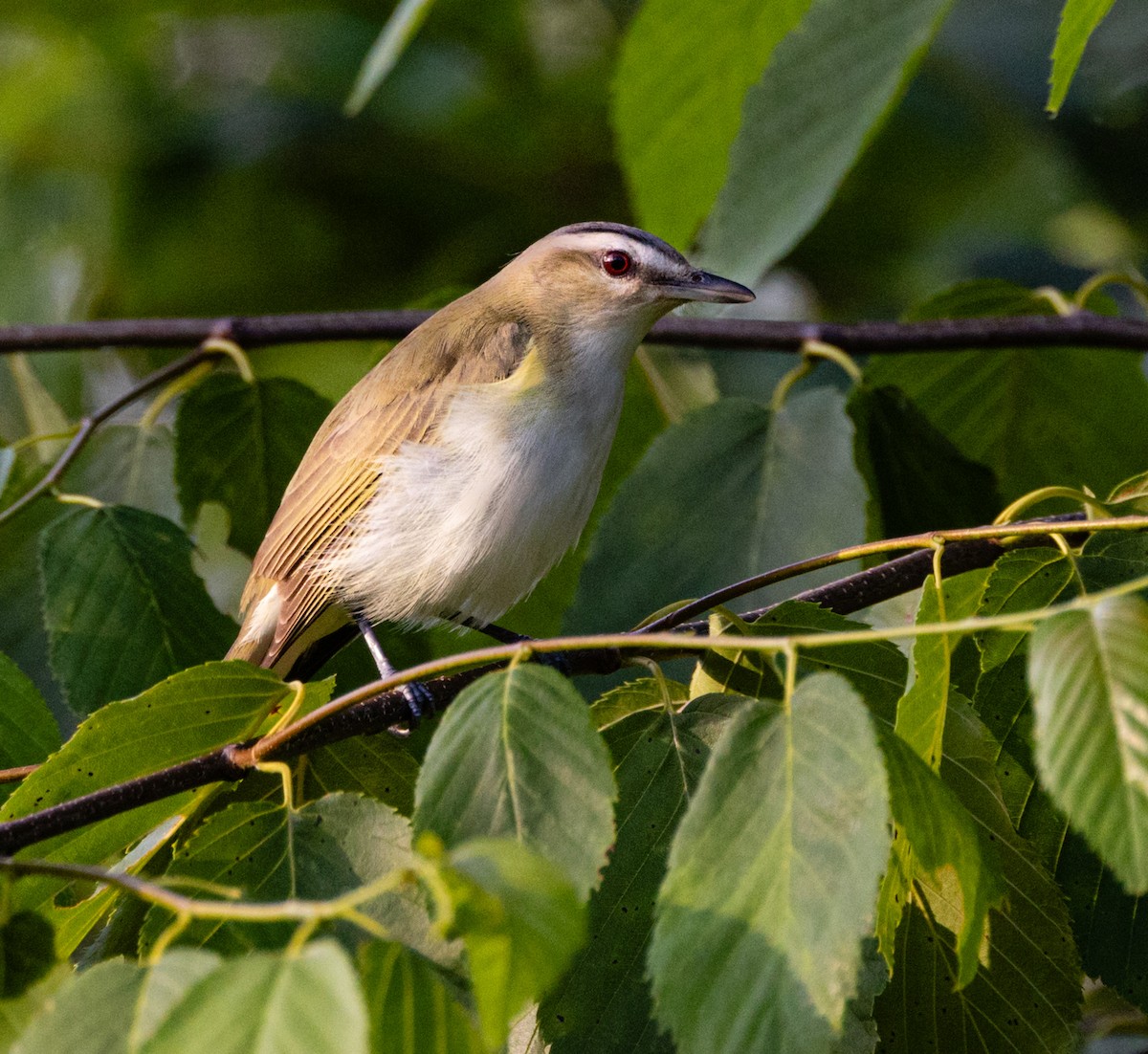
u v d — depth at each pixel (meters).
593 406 9.73
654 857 6.27
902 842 5.78
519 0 16.03
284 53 16.42
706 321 11.36
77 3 16.03
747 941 4.41
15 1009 4.88
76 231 16.06
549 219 15.88
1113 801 4.09
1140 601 4.36
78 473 10.27
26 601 9.86
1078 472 11.44
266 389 10.46
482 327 9.79
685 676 8.64
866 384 10.16
